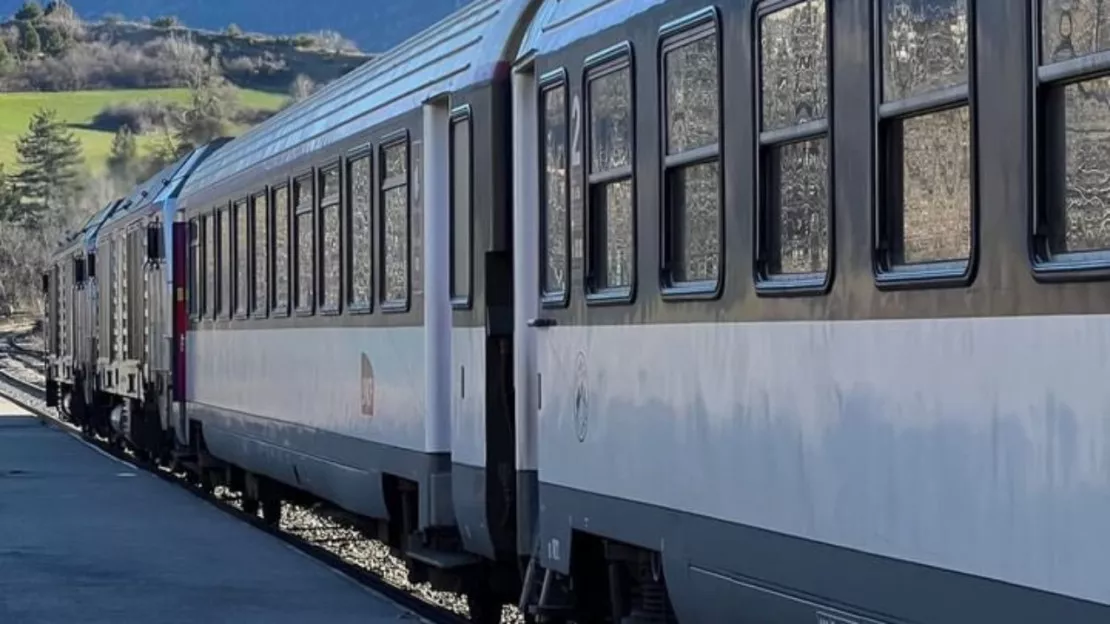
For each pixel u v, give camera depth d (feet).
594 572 32.86
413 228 41.34
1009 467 18.79
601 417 30.32
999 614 18.95
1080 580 17.63
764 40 24.41
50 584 43.73
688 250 27.17
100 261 103.81
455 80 38.40
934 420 20.24
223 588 43.06
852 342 22.11
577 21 31.81
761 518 24.54
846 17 22.20
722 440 25.73
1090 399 17.52
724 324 25.71
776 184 24.29
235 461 63.67
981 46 19.25
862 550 21.84
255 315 58.95
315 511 63.26
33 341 290.56
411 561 44.39
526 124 35.04
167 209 75.97
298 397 52.85
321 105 52.60
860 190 21.88
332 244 49.01
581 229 31.35
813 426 23.12
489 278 36.06
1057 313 18.01
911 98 20.72
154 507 62.90
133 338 86.89
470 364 37.19
